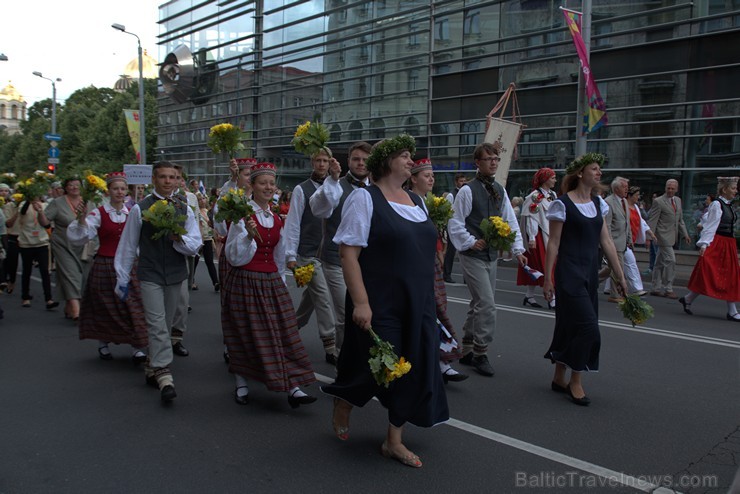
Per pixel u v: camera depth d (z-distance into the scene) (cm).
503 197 571
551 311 876
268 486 346
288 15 2811
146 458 384
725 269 831
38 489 343
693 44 1548
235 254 463
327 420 451
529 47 1895
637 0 1645
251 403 489
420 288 358
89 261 788
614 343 682
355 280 351
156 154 3866
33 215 907
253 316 466
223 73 3184
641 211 1545
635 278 955
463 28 2088
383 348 335
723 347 666
